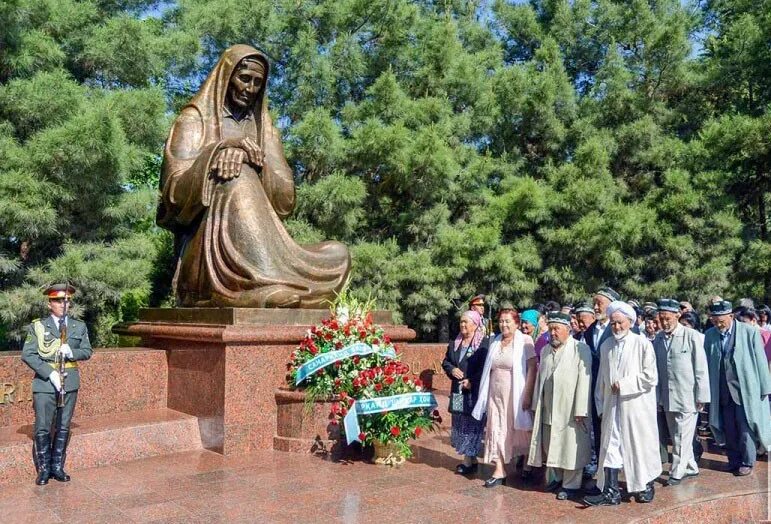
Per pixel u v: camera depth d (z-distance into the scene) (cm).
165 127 1432
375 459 743
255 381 776
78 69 1524
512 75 1795
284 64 1758
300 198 1552
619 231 1584
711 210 1694
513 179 1720
